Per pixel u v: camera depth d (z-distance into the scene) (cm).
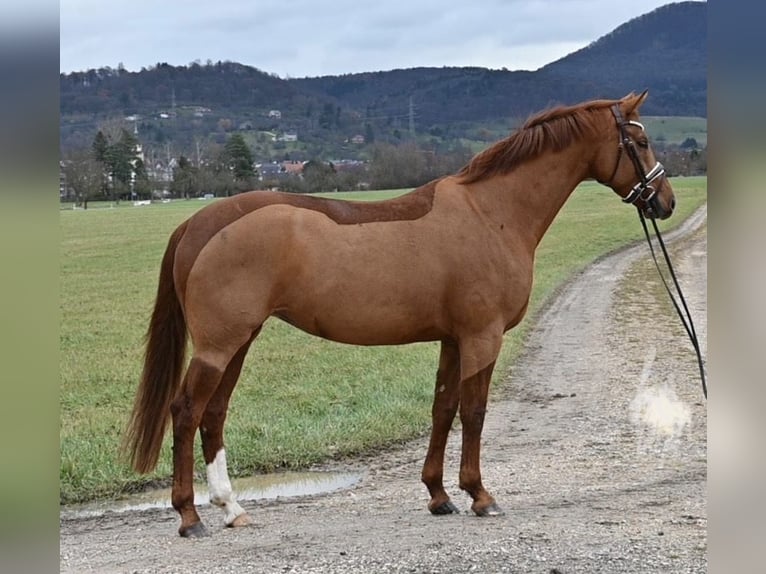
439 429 614
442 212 584
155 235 4078
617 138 620
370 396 1042
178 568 493
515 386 1145
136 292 2344
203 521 629
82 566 506
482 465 780
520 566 488
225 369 567
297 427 893
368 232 568
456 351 608
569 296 2058
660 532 552
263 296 548
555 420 953
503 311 586
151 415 578
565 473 740
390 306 566
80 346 1507
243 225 549
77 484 726
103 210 5641
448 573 478
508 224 597
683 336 1493
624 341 1459
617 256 2884
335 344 1475
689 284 2208
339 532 571
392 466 795
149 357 583
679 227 3769
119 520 641
